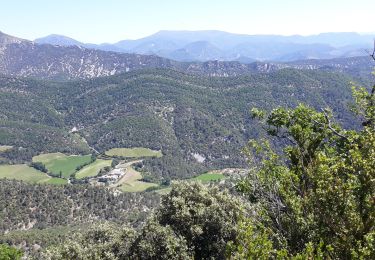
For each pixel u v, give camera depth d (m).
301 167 18.16
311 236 14.11
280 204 16.44
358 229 12.76
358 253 12.09
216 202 25.73
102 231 31.17
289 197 16.39
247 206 20.89
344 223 13.16
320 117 22.55
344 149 20.08
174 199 26.41
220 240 24.28
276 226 16.30
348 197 13.15
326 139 22.12
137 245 25.36
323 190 13.55
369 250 11.72
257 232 15.68
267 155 21.20
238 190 20.94
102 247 27.42
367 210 12.89
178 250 23.84
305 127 22.11
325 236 13.45
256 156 22.36
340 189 13.21
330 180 13.66
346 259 12.57
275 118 23.61
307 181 16.72
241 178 21.33
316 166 15.73
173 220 26.39
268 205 17.53
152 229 24.94
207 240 25.06
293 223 15.20
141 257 25.03
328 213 13.34
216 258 23.52
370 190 13.05
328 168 14.23
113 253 26.56
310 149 20.75
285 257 12.70
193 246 24.16
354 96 23.00
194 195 27.70
